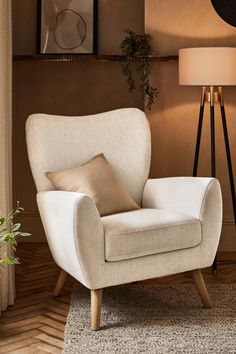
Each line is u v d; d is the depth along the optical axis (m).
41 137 3.61
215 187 3.35
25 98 5.05
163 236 3.18
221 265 4.38
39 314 3.33
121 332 3.04
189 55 4.14
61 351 2.83
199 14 4.68
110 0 5.01
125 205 3.49
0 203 3.30
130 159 3.83
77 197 3.01
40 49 4.99
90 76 5.04
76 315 3.28
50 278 4.04
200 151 4.76
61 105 5.06
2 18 3.31
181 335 2.99
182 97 4.74
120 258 3.08
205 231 3.33
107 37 5.03
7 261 2.62
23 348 2.87
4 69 3.34
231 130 4.72
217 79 4.09
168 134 4.78
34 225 5.13
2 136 3.29
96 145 3.78
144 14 4.87
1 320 3.24
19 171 5.11
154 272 3.20
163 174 4.81
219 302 3.49
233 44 4.68
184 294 3.64
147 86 4.66
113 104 5.05
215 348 2.83
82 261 3.02
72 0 5.00
